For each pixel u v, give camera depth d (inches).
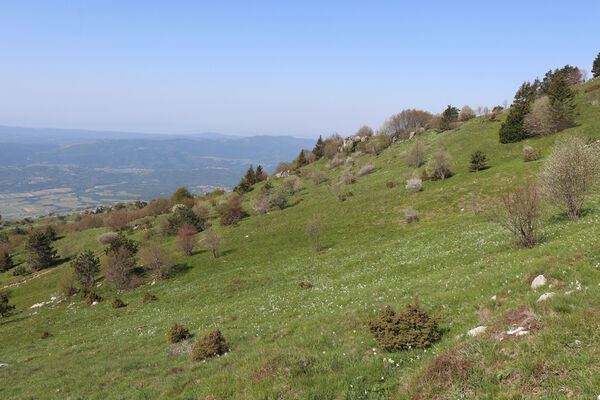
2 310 1830.7
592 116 2583.7
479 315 457.4
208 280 1662.2
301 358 408.2
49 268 3009.4
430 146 3850.9
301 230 2404.0
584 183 913.5
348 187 3410.4
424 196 2363.4
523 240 784.3
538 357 284.8
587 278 429.1
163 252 1989.4
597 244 518.9
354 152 5177.2
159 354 689.0
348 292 836.6
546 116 2541.8
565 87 2778.1
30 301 2167.8
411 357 388.2
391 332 424.8
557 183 956.0
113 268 1883.6
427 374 321.4
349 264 1291.8
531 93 3585.1
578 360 267.6
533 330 327.6
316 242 1878.7
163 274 1971.0
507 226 828.6
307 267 1449.3
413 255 1133.1
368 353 426.0
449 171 2716.5
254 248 2224.4
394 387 332.2
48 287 2445.9
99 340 958.4
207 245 2341.3
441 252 1039.6
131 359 678.5
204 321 901.8
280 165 5935.0
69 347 949.2
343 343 481.1
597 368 252.8
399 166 3656.5
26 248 2982.3
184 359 608.4
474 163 2546.8
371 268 1123.9
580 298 366.6
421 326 426.6
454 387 292.8
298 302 886.4
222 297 1258.6
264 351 480.1
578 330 300.5
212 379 413.7
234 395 361.1
